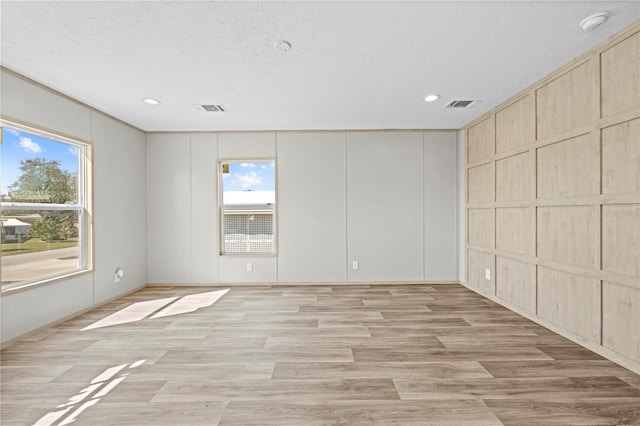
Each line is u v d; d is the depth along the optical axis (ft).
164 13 6.86
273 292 15.64
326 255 17.12
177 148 17.07
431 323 11.14
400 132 17.06
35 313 10.33
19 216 10.22
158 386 7.19
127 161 15.47
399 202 17.11
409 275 17.13
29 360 8.46
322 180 17.07
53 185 11.58
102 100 12.24
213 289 16.31
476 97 12.30
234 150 17.06
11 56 8.71
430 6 6.73
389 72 9.99
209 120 15.14
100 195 13.52
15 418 6.09
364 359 8.45
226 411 6.29
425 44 8.30
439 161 17.11
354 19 7.18
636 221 7.45
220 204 17.34
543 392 6.84
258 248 17.46
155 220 17.08
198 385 7.23
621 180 7.79
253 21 7.20
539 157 10.84
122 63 9.20
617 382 7.19
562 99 9.71
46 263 11.21
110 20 7.09
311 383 7.29
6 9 6.63
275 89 11.30
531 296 11.34
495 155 13.51
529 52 8.77
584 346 9.03
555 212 10.09
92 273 12.98
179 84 10.79
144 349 9.14
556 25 7.47
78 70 9.62
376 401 6.59
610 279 8.08
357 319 11.62
